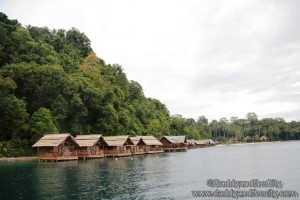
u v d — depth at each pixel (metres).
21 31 95.00
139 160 75.44
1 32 83.00
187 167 57.50
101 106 97.81
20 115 71.00
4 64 85.12
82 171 50.62
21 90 79.81
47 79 78.75
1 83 69.62
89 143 78.00
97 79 110.88
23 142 75.00
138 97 161.38
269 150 119.44
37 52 92.12
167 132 162.75
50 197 30.73
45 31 136.38
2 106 69.25
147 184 37.97
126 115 114.94
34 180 40.81
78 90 91.69
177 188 35.44
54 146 68.69
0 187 35.84
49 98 80.94
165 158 83.56
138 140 102.62
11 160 67.88
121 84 139.50
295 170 50.47
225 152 114.44
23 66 77.44
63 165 60.78
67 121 90.06
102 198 30.39
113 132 104.94
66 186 36.44
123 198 30.42
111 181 40.19
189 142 166.88
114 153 88.19
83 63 127.06
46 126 74.06
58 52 122.69
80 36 150.50
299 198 30.56
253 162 66.81
